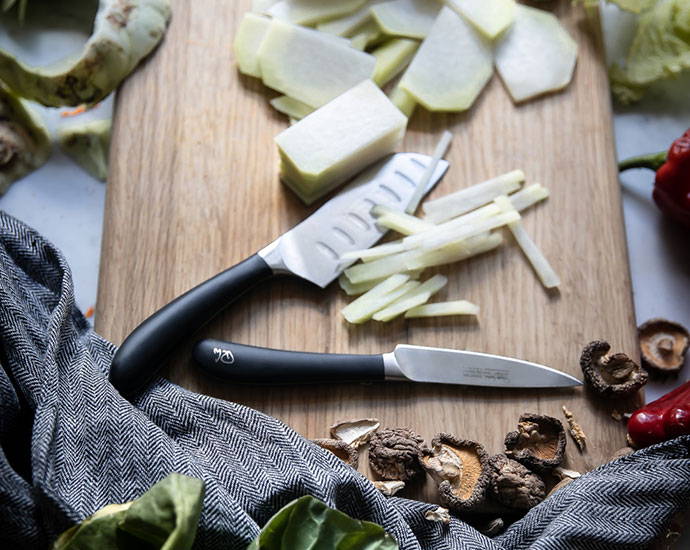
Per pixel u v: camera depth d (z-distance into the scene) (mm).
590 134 840
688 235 870
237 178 821
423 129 841
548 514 744
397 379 777
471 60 844
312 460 737
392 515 731
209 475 720
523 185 831
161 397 754
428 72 839
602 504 741
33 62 898
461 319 801
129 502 719
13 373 737
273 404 777
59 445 723
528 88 845
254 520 730
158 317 767
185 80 838
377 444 764
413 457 759
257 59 837
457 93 838
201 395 755
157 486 672
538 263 809
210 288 778
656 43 875
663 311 861
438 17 847
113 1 827
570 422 780
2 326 737
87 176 879
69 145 880
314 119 808
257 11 854
